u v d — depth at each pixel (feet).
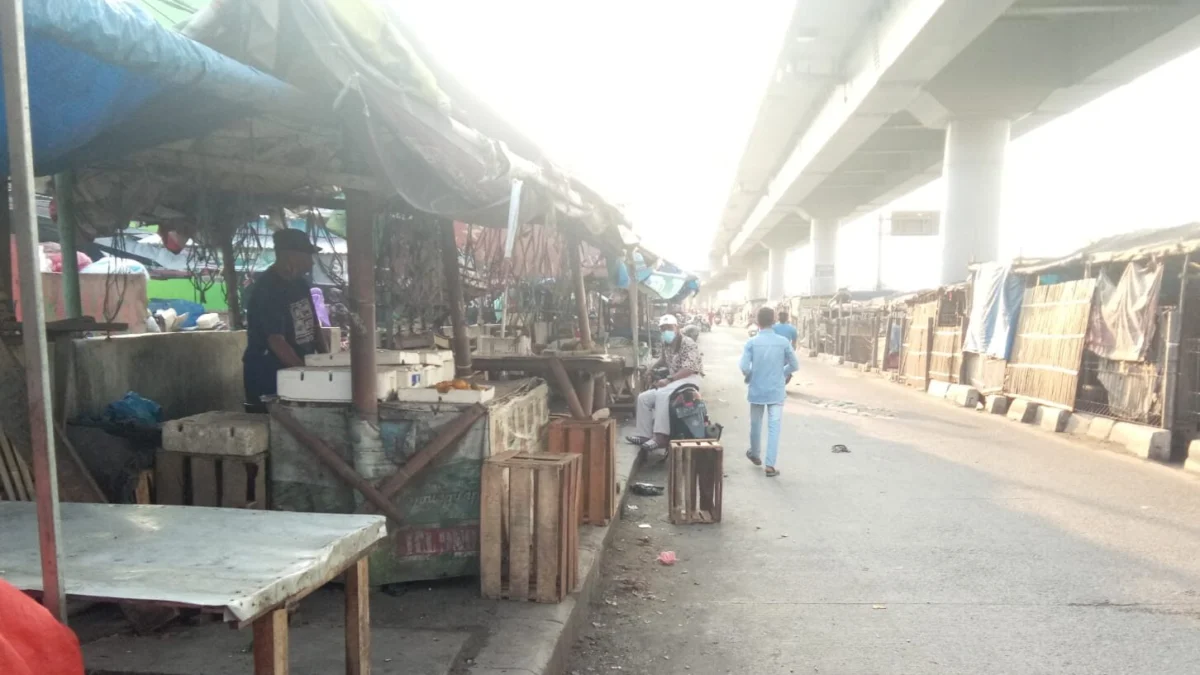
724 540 20.66
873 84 66.69
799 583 17.38
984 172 78.23
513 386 19.52
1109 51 67.00
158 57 8.45
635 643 14.28
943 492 26.11
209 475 14.28
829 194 143.43
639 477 28.58
